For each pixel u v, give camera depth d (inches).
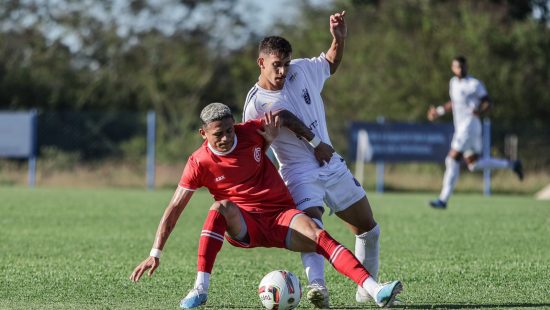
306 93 911.0
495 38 4416.8
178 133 3941.9
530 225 1819.6
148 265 832.9
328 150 891.4
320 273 843.4
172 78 5265.8
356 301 919.0
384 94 4320.9
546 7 5147.6
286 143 902.4
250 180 853.2
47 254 1341.0
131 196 2751.0
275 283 826.8
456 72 2229.3
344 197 909.2
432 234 1643.7
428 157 3257.9
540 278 1071.0
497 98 4357.8
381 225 1823.3
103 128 3767.2
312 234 829.8
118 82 5305.1
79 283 1041.5
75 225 1806.1
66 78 5226.4
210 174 852.6
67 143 3710.6
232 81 5521.7
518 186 3410.4
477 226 1800.0
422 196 3019.2
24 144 3329.2
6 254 1339.8
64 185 3425.2
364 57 4426.7
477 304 879.7
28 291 980.6
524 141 3666.3
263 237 855.7
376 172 3516.2
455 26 4446.4
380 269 1169.4
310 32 4867.1
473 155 2242.9
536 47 4443.9
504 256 1312.7
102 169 3526.1
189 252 1381.6
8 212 2094.0
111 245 1467.8
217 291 988.6
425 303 894.4
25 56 5265.8
